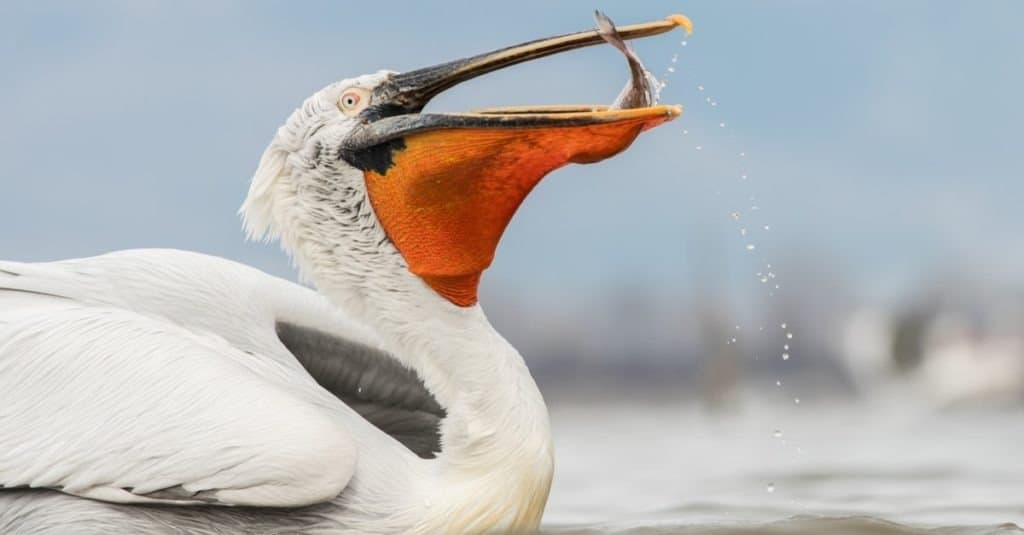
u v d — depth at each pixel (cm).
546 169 1141
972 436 2309
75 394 1109
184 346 1141
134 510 1102
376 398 1325
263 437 1091
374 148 1179
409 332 1184
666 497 1627
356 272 1195
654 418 2898
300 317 1297
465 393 1170
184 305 1224
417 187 1166
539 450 1166
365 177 1188
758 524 1282
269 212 1218
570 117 1116
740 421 2730
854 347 3064
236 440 1088
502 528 1148
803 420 2709
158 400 1102
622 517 1459
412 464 1174
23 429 1105
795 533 1214
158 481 1084
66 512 1095
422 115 1159
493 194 1154
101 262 1225
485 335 1186
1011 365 2889
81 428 1098
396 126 1166
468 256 1177
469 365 1171
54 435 1099
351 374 1321
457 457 1162
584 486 1766
